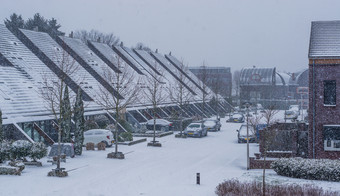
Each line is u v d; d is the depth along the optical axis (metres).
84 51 53.34
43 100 33.72
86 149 29.86
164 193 16.58
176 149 31.30
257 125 34.75
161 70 70.69
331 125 23.45
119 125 38.03
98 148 29.83
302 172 19.84
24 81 35.44
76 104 27.11
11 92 32.09
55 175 19.67
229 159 26.70
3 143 22.05
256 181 18.45
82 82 40.31
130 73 55.75
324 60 23.52
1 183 17.80
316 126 23.73
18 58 39.59
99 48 58.66
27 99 32.41
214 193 16.52
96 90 43.56
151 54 77.88
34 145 22.41
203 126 41.16
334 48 24.00
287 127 28.38
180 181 19.39
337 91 23.41
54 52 45.69
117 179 19.44
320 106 23.67
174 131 46.03
